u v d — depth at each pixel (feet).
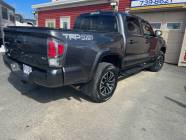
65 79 7.72
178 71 21.09
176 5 23.53
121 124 8.20
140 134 7.51
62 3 40.19
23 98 10.44
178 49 25.71
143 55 14.96
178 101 11.32
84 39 8.32
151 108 10.08
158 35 16.57
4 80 13.62
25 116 8.43
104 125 8.04
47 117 8.44
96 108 9.67
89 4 35.27
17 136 6.94
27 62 8.84
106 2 32.07
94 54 8.92
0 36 39.91
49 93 11.36
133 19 12.71
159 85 14.60
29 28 8.07
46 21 47.16
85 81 8.98
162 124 8.41
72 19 39.75
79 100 10.57
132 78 16.42
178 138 7.38
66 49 7.39
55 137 7.00
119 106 10.09
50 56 7.13
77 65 8.13
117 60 11.45
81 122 8.18
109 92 10.80
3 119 8.07
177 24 25.21
